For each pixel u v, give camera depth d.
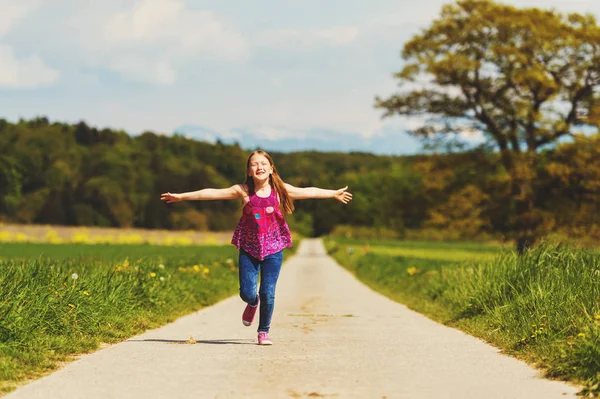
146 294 12.84
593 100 41.88
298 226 145.00
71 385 6.02
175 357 7.63
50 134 150.50
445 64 41.22
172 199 8.37
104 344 8.86
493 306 11.67
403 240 97.00
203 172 140.62
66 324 8.84
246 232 8.64
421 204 45.28
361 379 6.35
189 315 13.53
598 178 40.06
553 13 42.22
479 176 43.22
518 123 42.19
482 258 17.77
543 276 11.18
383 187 135.62
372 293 21.58
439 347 8.72
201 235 81.12
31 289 9.02
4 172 129.38
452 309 13.55
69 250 42.88
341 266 45.66
